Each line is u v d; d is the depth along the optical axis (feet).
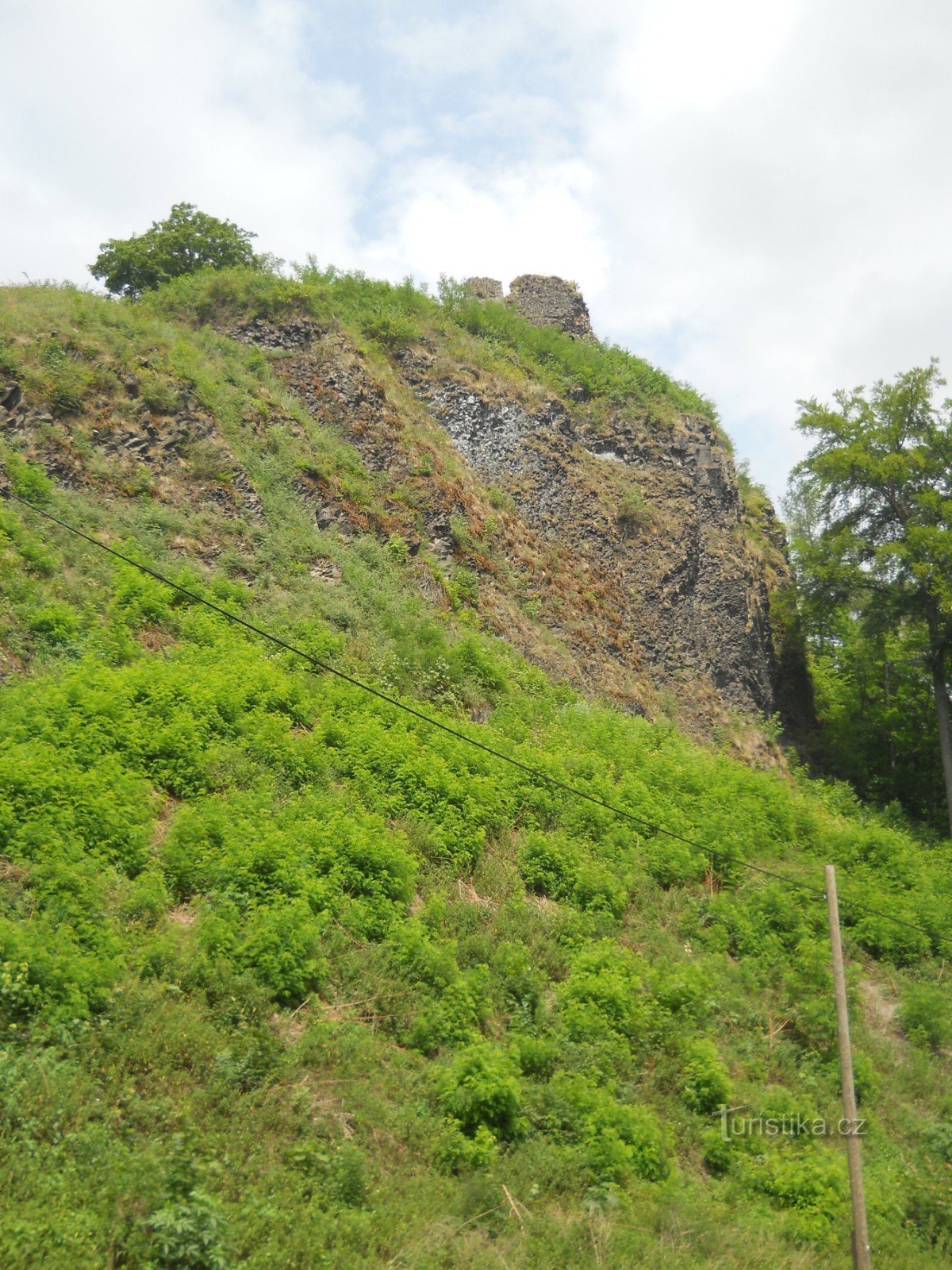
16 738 49.98
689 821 73.05
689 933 62.23
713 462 124.36
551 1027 48.80
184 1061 37.63
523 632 92.68
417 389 110.42
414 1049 43.96
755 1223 41.75
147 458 79.87
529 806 65.82
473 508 99.09
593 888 60.34
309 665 70.03
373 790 58.65
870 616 113.09
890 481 110.52
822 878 72.38
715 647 112.47
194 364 89.66
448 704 75.15
